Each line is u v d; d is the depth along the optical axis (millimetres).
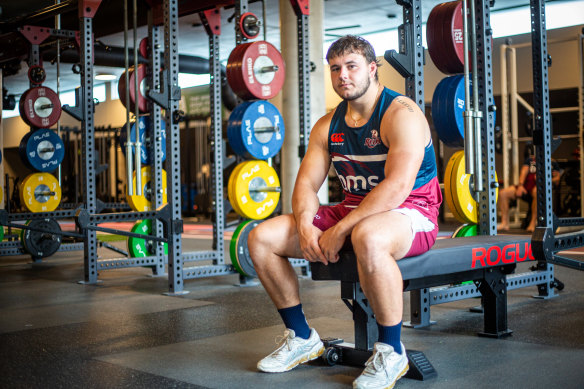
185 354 2547
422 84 2873
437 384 2074
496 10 9164
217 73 4836
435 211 2219
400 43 2873
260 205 4453
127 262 4953
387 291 1979
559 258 2377
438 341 2695
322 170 2309
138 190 4355
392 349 2016
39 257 6207
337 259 2109
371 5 8789
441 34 3375
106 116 14391
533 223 7992
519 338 2713
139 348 2664
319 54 5719
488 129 3293
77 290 4344
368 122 2164
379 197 2020
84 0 4559
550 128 3055
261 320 3232
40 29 6277
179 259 4172
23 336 2924
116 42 10172
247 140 4375
